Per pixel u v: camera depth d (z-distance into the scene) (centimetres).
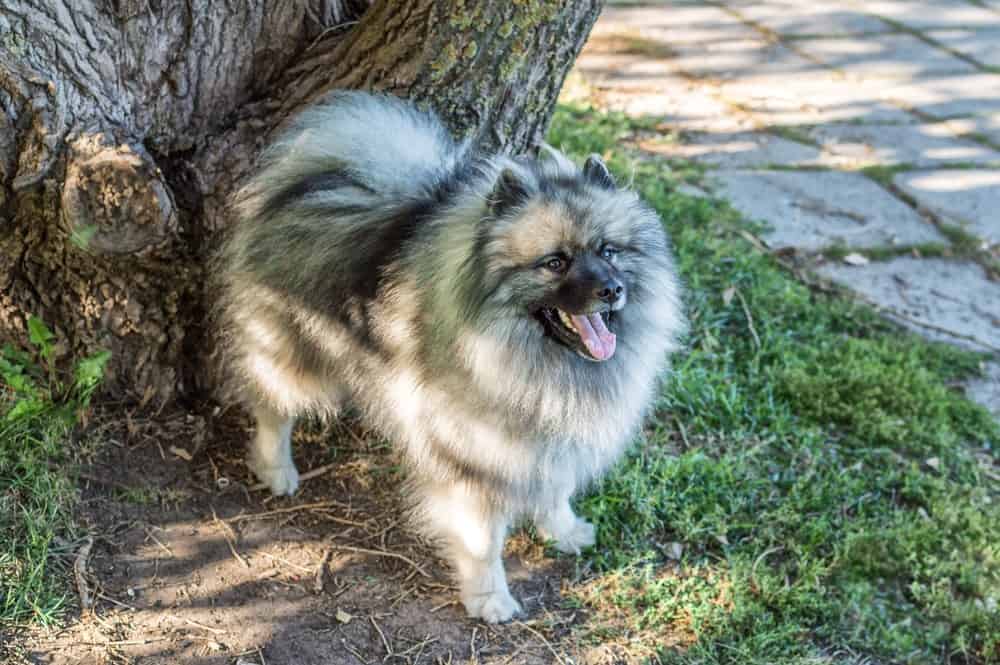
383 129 209
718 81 389
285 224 210
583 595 217
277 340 214
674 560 223
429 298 200
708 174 319
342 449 233
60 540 209
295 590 212
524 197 195
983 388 261
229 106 224
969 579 223
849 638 215
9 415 215
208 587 210
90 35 210
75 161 207
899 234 297
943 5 491
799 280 280
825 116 366
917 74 408
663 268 202
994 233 298
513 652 209
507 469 203
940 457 243
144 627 203
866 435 246
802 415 249
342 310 208
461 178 204
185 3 215
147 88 216
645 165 312
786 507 229
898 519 230
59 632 200
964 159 340
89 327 222
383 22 218
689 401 246
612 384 202
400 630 210
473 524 208
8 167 211
